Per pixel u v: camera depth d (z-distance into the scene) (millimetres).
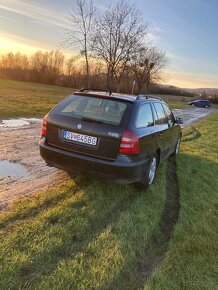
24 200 4180
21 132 8633
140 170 4543
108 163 4215
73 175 5340
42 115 12859
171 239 3686
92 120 4367
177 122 7473
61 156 4508
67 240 3355
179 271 3078
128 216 4086
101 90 5410
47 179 5121
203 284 2936
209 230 4000
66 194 4531
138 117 4637
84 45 31828
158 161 5727
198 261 3283
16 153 6461
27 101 17312
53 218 3775
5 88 30469
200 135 12875
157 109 5879
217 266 3248
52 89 46156
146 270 3100
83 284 2742
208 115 27062
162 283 2871
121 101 4668
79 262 3014
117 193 4789
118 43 33812
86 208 4152
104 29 32719
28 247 3127
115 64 34438
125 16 33312
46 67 77812
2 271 2736
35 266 2885
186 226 4039
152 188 5219
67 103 4863
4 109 12367
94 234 3559
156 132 5250
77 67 37375
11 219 3625
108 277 2871
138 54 38750
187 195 5211
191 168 6957
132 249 3361
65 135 4516
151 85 54125
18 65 78125
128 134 4246
